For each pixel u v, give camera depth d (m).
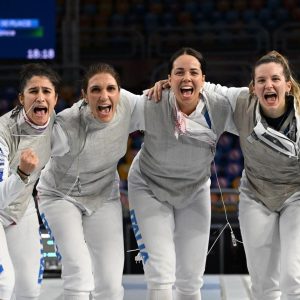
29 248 6.39
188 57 6.42
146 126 6.65
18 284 6.41
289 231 6.37
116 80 6.40
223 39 19.52
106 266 6.40
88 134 6.46
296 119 6.30
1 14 17.36
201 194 6.95
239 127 6.59
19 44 17.44
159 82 6.78
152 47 19.27
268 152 6.41
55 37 17.44
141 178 6.86
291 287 6.14
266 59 6.31
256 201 6.67
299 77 17.27
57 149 6.48
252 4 20.75
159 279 6.38
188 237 6.97
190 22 20.36
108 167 6.64
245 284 9.59
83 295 6.15
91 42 19.77
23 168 5.75
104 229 6.51
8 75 18.97
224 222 10.77
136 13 20.77
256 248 6.55
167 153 6.65
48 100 6.24
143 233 6.59
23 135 6.26
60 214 6.44
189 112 6.57
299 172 6.54
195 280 7.08
